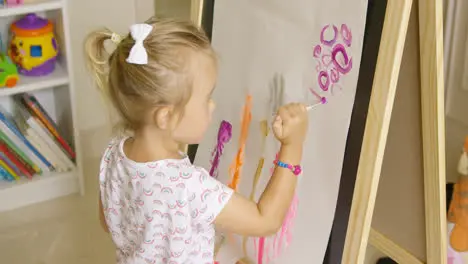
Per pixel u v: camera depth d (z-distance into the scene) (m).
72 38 2.31
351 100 1.04
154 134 1.04
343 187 1.08
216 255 1.41
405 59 1.08
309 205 1.16
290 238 1.22
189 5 2.07
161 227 1.05
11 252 2.03
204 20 1.42
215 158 1.42
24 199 2.25
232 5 1.32
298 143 1.11
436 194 1.11
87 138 2.48
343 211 1.09
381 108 0.99
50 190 2.29
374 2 0.98
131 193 1.06
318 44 1.10
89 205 2.27
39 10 2.03
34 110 2.19
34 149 2.23
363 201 1.04
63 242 2.08
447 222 1.23
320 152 1.12
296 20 1.15
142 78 0.98
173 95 0.99
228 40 1.34
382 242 1.27
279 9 1.19
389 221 1.25
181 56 0.99
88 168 2.45
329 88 1.09
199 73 1.01
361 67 1.02
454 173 1.29
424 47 1.01
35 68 2.14
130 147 1.08
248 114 1.30
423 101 1.06
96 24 2.31
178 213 1.03
